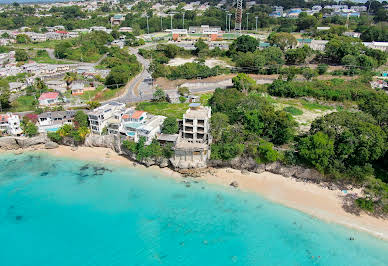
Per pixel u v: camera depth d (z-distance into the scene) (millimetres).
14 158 106312
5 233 75625
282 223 76250
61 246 72188
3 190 89562
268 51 190625
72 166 101375
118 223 77875
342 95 142875
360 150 83875
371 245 69938
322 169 86062
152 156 98625
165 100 147625
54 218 79750
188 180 92938
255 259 67250
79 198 86312
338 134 90750
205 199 84812
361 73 170875
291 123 104500
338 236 72312
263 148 92000
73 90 153375
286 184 89500
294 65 191375
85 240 73562
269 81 167500
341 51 183500
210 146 97500
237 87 157000
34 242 73312
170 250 70312
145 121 108312
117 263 67875
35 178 95250
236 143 96500
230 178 92938
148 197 86250
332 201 82438
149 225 77062
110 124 108125
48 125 113062
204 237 73188
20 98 145500
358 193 84250
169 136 101312
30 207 83250
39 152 109688
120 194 87625
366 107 119312
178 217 79125
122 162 103062
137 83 174500
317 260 66562
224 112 119500
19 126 113562
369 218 77188
